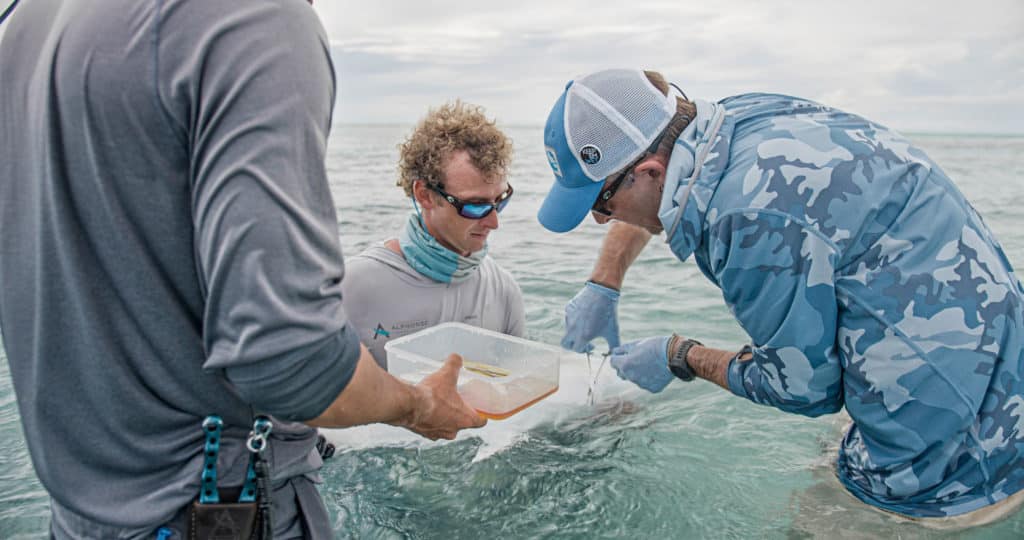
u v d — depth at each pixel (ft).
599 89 6.35
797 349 6.22
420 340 8.23
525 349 8.04
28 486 7.64
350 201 23.40
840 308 6.13
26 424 3.77
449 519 7.02
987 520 6.38
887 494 6.61
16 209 3.72
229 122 3.36
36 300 3.63
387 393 4.18
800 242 5.85
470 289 9.51
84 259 3.55
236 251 3.34
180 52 3.40
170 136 3.47
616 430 8.71
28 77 3.73
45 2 3.87
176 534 3.97
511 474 7.75
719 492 7.39
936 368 5.90
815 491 7.26
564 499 7.32
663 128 6.24
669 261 16.92
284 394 3.52
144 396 3.77
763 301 6.13
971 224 6.14
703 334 12.30
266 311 3.35
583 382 9.59
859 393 6.23
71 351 3.65
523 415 8.87
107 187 3.47
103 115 3.41
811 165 5.86
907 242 5.90
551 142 6.54
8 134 3.77
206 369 3.56
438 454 8.15
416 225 8.96
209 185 3.39
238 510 3.95
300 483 4.44
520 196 25.46
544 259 16.99
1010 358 6.01
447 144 8.11
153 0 3.43
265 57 3.43
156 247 3.59
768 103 6.53
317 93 3.59
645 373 8.25
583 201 6.56
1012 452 6.12
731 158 6.09
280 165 3.41
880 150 6.06
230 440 4.04
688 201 6.10
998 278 6.06
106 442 3.78
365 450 8.22
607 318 9.14
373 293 9.01
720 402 9.45
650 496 7.34
